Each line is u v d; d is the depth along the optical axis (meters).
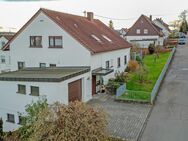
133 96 22.97
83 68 23.33
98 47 25.48
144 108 20.64
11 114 20.66
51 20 24.97
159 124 17.44
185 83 27.58
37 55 26.52
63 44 24.77
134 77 30.38
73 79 20.34
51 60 25.75
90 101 22.77
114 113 19.48
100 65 25.95
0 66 43.78
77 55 24.20
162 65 37.88
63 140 10.04
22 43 27.16
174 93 24.34
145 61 42.00
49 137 10.22
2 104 20.89
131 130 16.52
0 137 16.75
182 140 15.07
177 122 17.69
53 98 18.44
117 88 23.94
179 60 41.62
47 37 25.58
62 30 24.58
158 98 23.08
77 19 30.50
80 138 10.20
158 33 64.62
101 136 10.80
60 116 10.63
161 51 51.66
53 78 18.22
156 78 29.72
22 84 19.55
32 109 14.23
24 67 27.45
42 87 18.70
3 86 20.55
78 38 23.94
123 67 33.78
